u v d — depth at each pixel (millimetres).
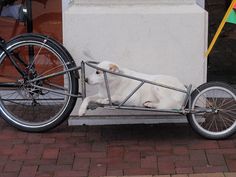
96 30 3393
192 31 3398
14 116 3480
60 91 3385
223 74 4414
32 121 3541
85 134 3447
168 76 3291
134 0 3402
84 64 3281
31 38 3389
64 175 2957
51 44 3363
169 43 3412
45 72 3486
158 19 3381
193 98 3297
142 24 3385
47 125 3430
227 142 3320
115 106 3229
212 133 3328
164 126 3547
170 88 3229
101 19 3379
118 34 3398
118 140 3363
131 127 3539
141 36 3402
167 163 3072
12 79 3602
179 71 3449
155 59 3434
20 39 3404
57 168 3035
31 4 4043
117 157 3148
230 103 3393
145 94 3238
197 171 2980
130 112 3510
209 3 4660
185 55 3428
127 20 3379
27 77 3436
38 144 3320
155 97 3246
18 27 4082
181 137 3396
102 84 3197
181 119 3553
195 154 3174
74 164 3076
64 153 3205
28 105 3561
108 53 3424
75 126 3557
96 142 3338
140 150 3229
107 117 3535
